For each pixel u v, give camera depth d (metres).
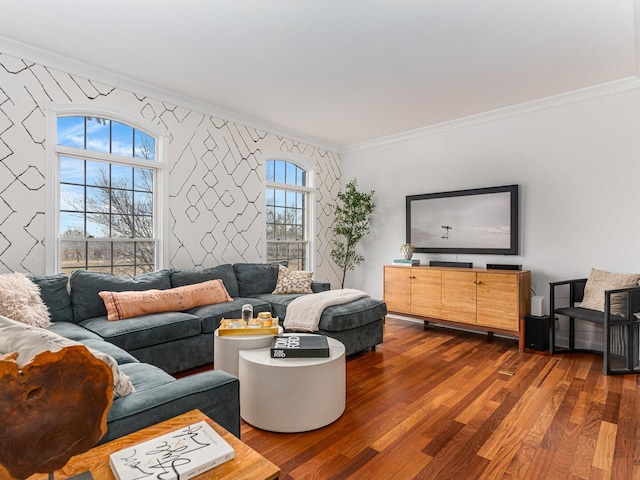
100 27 2.65
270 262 5.03
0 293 2.36
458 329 4.62
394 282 4.75
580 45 2.86
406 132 5.14
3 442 0.73
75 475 0.97
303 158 5.35
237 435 1.62
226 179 4.38
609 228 3.61
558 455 1.91
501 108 4.25
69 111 3.20
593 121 3.71
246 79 3.51
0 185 2.85
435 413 2.37
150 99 3.72
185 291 3.38
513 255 4.21
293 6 2.40
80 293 2.96
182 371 3.07
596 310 3.37
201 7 2.41
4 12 2.46
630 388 2.75
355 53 3.00
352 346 3.47
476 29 2.65
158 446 1.10
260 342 2.52
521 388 2.76
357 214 5.45
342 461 1.86
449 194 4.71
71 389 0.81
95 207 3.44
